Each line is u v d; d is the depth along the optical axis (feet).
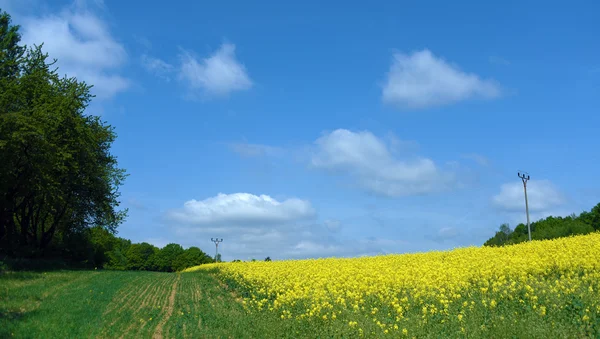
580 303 47.14
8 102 121.19
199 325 55.83
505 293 54.95
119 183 163.94
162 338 48.67
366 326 46.14
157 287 97.71
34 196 139.64
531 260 76.28
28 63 139.03
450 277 69.87
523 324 41.50
